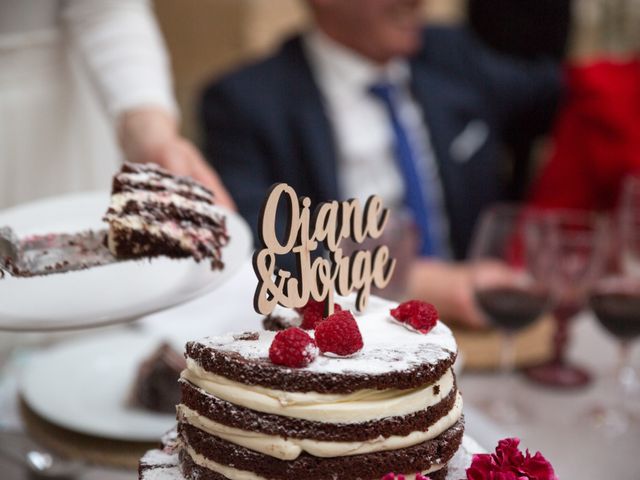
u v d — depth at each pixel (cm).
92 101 244
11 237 130
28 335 223
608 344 231
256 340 105
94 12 213
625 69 323
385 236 190
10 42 218
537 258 201
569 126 326
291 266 187
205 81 473
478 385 202
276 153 297
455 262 315
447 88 325
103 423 161
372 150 303
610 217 307
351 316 103
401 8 296
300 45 312
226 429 98
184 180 144
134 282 127
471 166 320
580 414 188
